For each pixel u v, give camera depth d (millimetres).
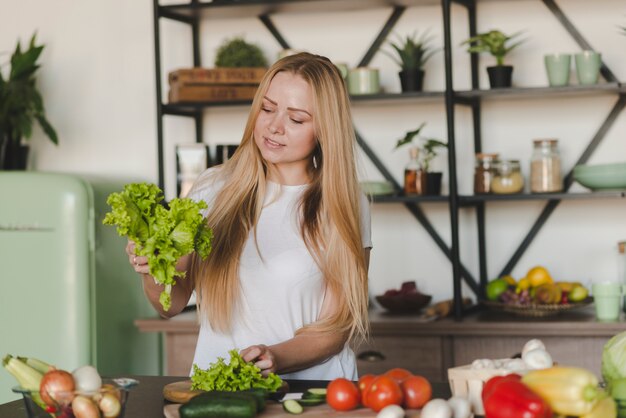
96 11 4285
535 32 3807
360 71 3715
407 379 1824
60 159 4312
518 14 3818
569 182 3785
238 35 4125
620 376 1816
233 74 3840
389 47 3963
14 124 4051
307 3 3818
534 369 1785
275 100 2273
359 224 2377
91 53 4297
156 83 3848
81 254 3627
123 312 3971
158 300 2275
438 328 3436
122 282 3969
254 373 1951
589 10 3748
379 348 3529
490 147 3865
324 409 1837
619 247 3615
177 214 1887
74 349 3629
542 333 3340
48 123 4152
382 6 3926
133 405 1937
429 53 3918
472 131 3877
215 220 2342
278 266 2301
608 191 3449
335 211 2312
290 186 2379
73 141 4312
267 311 2303
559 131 3793
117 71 4270
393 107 3953
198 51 4164
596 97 3746
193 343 3680
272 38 4090
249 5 3809
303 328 2297
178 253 1872
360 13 3988
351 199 2326
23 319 3648
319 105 2275
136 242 1886
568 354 3357
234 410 1738
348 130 2330
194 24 4145
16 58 4027
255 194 2369
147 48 4238
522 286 3578
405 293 3711
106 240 3887
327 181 2312
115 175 4277
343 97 2320
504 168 3590
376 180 3988
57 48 4316
